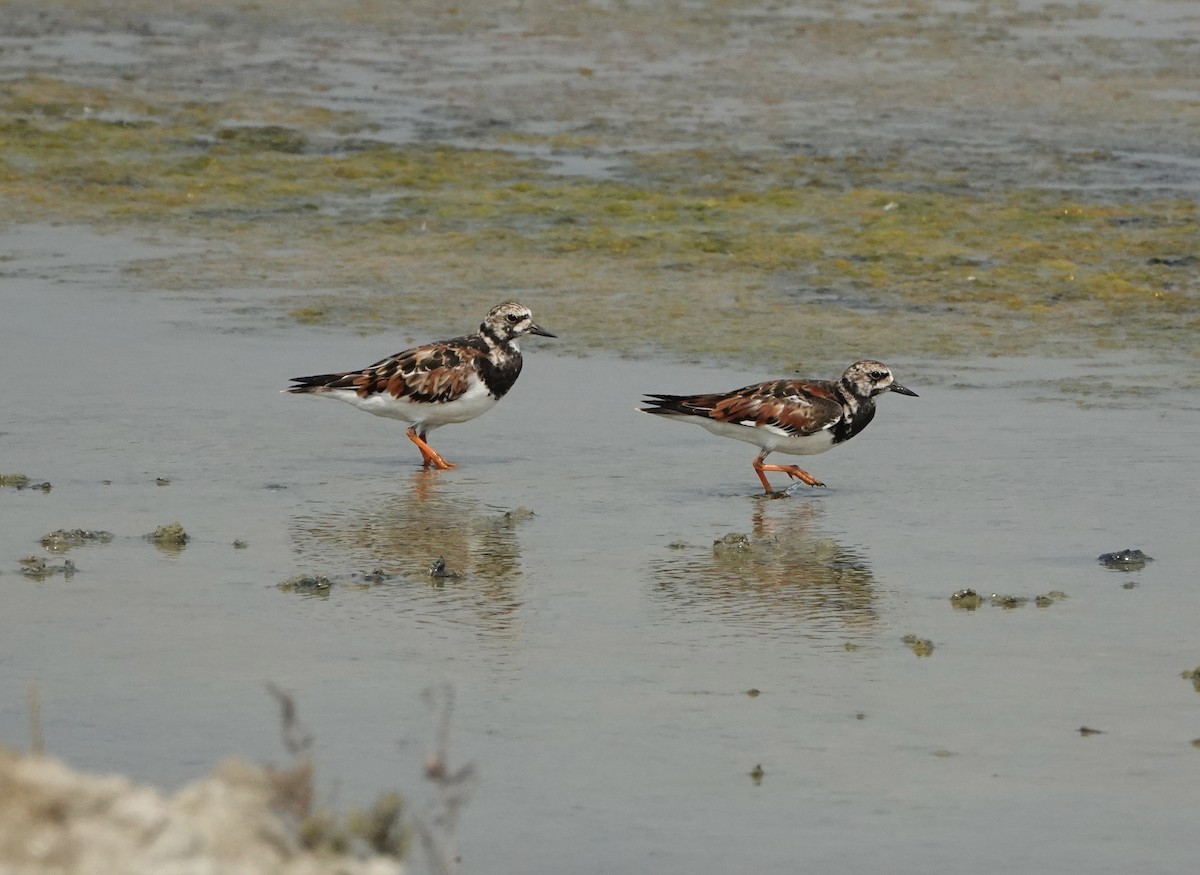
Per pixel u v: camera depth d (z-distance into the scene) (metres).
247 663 12.27
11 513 15.63
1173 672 12.21
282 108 35.50
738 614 13.41
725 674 12.20
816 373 20.70
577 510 16.20
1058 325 22.91
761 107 35.78
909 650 12.65
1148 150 32.25
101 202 28.83
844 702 11.70
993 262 25.78
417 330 22.33
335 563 14.50
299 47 41.88
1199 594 13.79
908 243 26.69
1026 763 10.77
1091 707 11.61
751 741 11.07
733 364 21.03
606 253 26.30
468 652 12.56
